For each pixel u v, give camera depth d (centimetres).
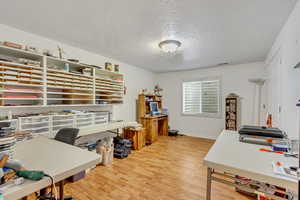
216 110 445
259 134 156
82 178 216
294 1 149
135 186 199
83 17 183
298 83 164
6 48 182
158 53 321
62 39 250
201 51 303
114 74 346
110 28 210
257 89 381
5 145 95
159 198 175
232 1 150
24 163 93
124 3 155
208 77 455
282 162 107
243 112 399
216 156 119
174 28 208
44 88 215
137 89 461
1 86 184
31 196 163
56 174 79
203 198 175
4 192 62
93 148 264
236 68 410
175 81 519
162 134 499
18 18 186
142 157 301
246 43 261
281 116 219
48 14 177
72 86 252
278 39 227
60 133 180
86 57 308
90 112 288
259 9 163
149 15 177
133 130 348
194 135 481
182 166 260
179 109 511
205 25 199
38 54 209
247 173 94
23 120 196
